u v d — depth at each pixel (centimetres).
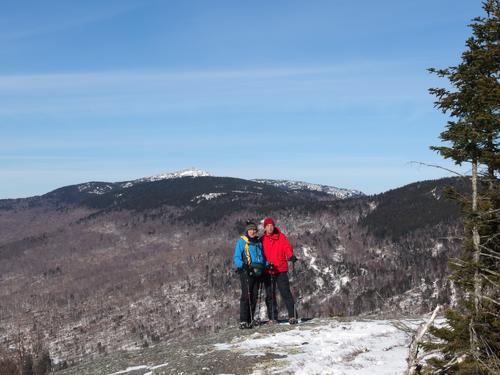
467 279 720
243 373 791
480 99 722
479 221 709
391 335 958
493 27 740
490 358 681
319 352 861
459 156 736
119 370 888
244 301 1027
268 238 1029
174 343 1034
